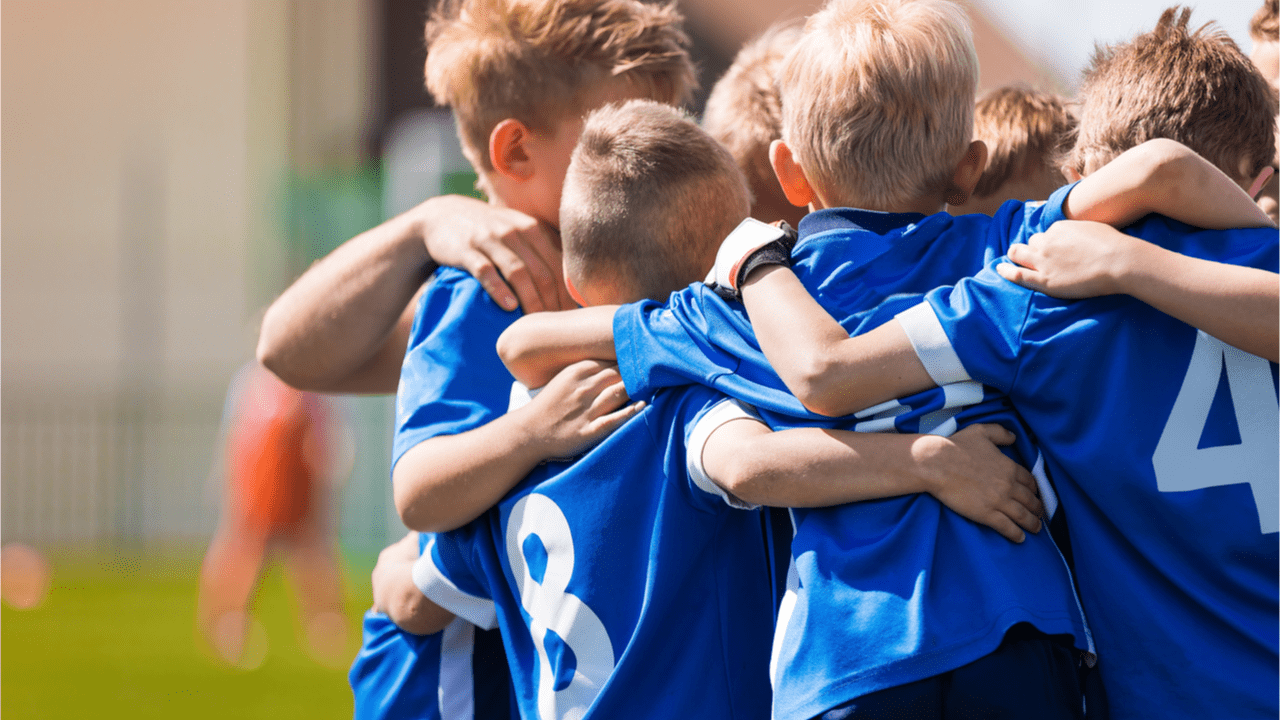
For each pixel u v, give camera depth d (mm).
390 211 33469
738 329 5512
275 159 51938
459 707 6773
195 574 34844
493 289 6664
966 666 4664
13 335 48719
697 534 5590
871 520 5059
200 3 51406
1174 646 4773
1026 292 5062
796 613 5008
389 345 8031
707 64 49406
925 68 5613
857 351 5086
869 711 4680
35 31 50250
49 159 49781
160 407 46531
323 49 54219
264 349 7590
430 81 8062
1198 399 4852
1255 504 4773
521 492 5938
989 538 4938
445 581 6379
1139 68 5703
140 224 49750
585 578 5582
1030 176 7672
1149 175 4973
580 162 6359
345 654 23828
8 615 27875
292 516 24516
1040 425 5102
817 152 5805
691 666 5492
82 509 44812
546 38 7301
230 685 20625
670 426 5660
